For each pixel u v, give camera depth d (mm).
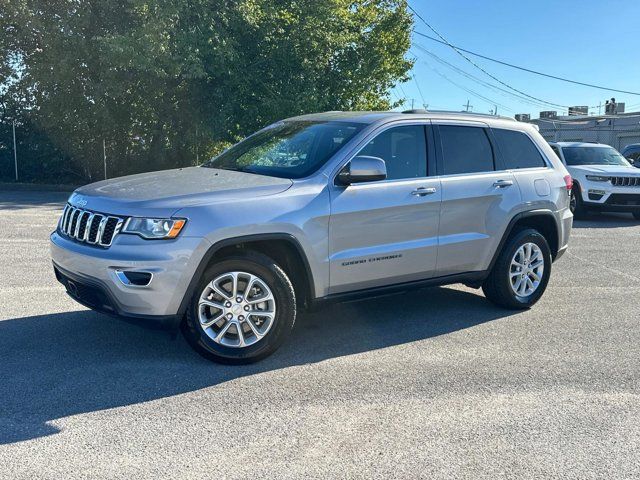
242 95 20859
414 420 3842
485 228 5875
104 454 3332
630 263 9055
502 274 6148
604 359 5039
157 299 4223
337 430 3684
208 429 3650
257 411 3904
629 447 3592
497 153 6156
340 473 3215
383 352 5055
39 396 4008
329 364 4750
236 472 3195
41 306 5934
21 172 20453
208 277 4453
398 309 6348
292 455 3383
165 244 4215
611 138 29234
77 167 21172
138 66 17906
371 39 23031
